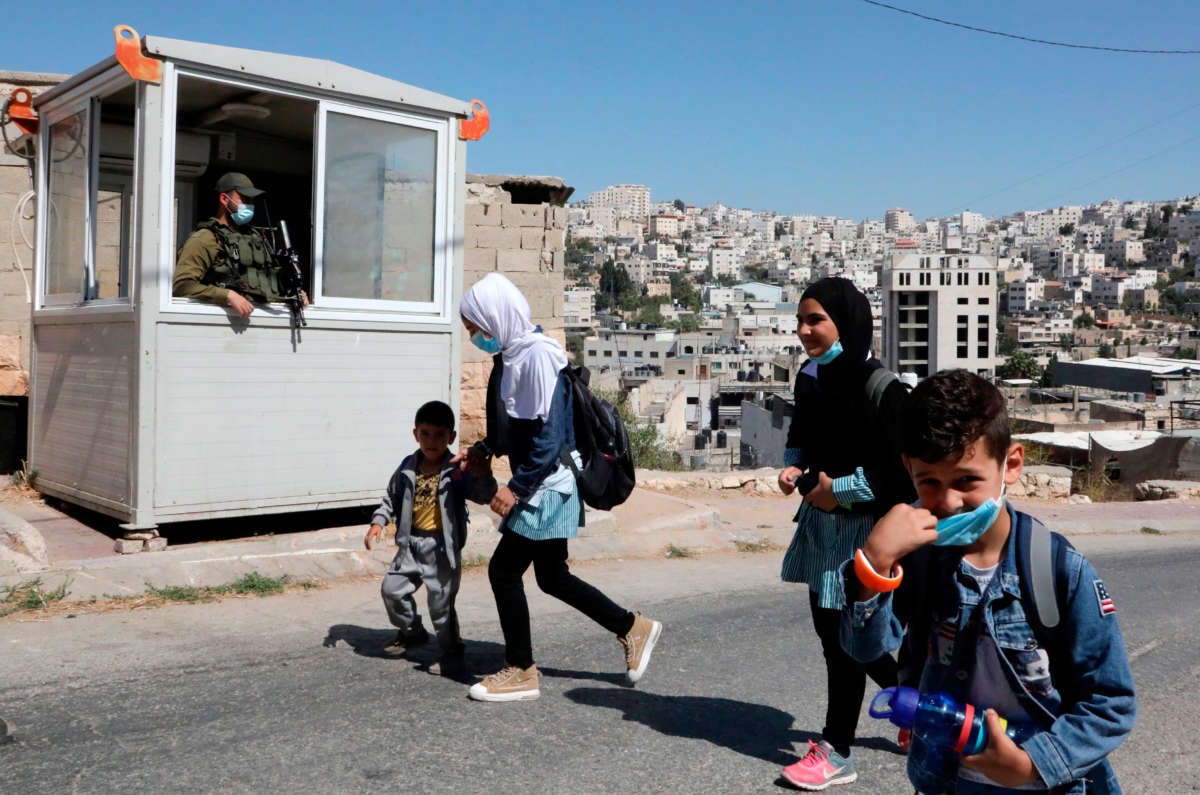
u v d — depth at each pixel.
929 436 1.84
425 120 7.34
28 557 5.77
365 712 4.08
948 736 1.80
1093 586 1.90
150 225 6.08
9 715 3.83
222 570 6.05
